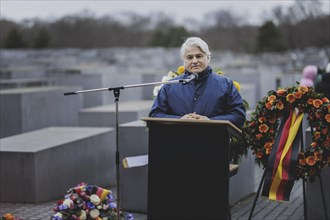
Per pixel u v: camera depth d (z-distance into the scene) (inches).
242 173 346.6
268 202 335.6
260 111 256.2
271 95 253.0
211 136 193.3
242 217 300.8
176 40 2101.4
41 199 323.9
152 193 198.2
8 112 467.5
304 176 247.0
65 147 344.5
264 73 819.4
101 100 625.9
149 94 680.4
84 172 365.1
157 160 197.6
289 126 248.5
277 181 243.8
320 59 1446.9
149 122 197.5
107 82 638.5
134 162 247.8
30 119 476.4
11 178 321.7
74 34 2145.7
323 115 246.8
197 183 194.7
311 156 245.3
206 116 223.8
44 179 326.3
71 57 1537.9
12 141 351.6
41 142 346.6
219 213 193.3
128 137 312.8
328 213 280.1
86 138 365.4
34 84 674.8
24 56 1494.8
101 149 383.9
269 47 1820.9
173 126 195.8
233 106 225.0
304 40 1713.8
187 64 228.7
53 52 1690.5
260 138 256.1
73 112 540.7
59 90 518.3
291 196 348.2
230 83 228.7
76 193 219.3
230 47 2202.3
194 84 228.1
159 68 1190.9
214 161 193.5
